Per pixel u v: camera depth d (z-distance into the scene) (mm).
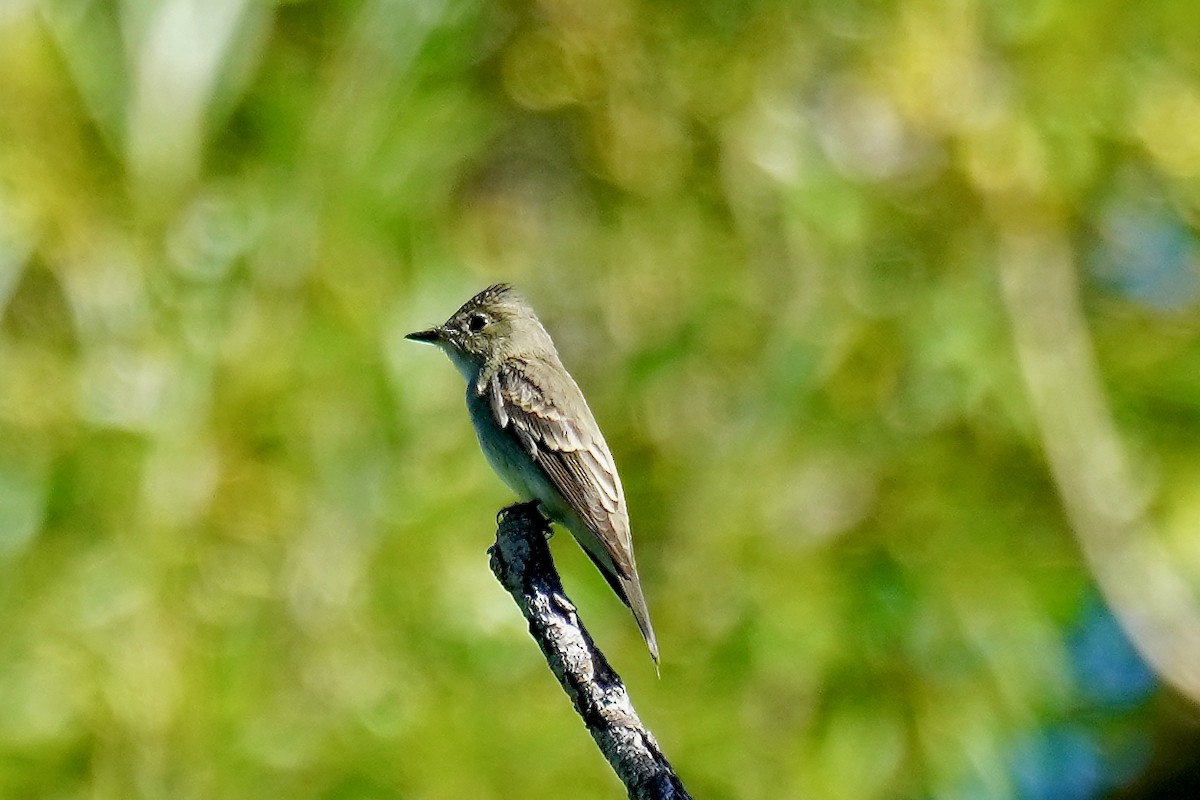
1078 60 12242
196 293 10188
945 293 11969
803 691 11680
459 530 10422
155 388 9961
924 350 11766
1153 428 12531
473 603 10234
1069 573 12172
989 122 12039
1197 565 12133
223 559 10078
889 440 11812
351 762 9969
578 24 12828
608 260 13031
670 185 12930
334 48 11141
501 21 12914
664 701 11234
